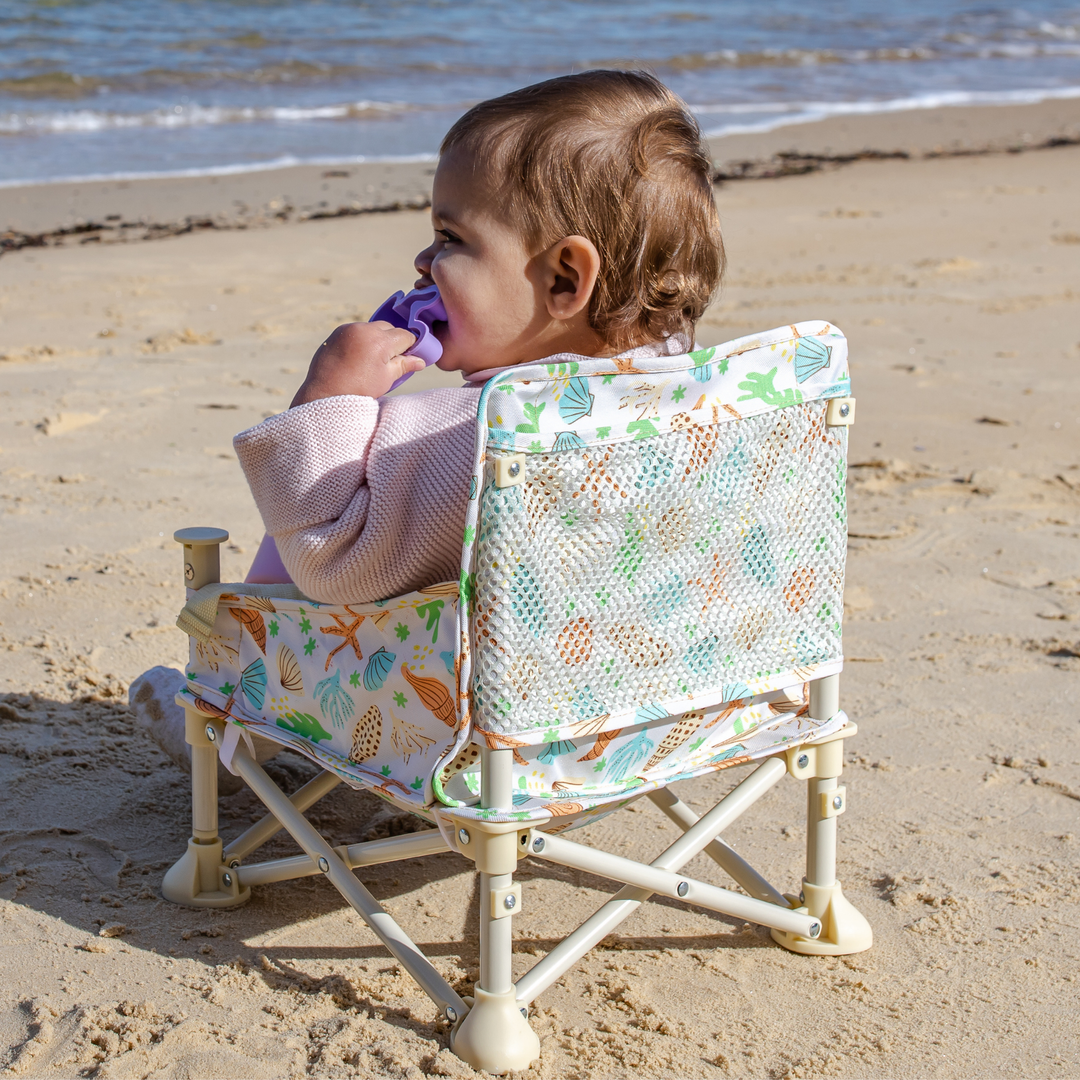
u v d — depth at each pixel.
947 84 21.64
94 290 8.12
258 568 2.43
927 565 4.36
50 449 5.29
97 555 4.27
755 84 20.98
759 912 2.30
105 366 6.53
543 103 2.00
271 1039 2.08
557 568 1.84
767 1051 2.10
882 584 4.21
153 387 6.17
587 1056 2.06
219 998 2.19
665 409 1.88
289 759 3.13
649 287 2.06
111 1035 2.06
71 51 19.59
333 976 2.25
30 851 2.67
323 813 2.91
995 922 2.48
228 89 17.95
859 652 3.72
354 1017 2.13
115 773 3.02
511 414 1.75
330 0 26.38
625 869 2.08
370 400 1.96
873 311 7.67
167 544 4.38
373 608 1.98
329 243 9.70
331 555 1.93
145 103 16.75
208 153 13.88
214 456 5.27
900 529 4.66
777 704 2.28
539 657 1.85
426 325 2.09
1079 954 2.38
